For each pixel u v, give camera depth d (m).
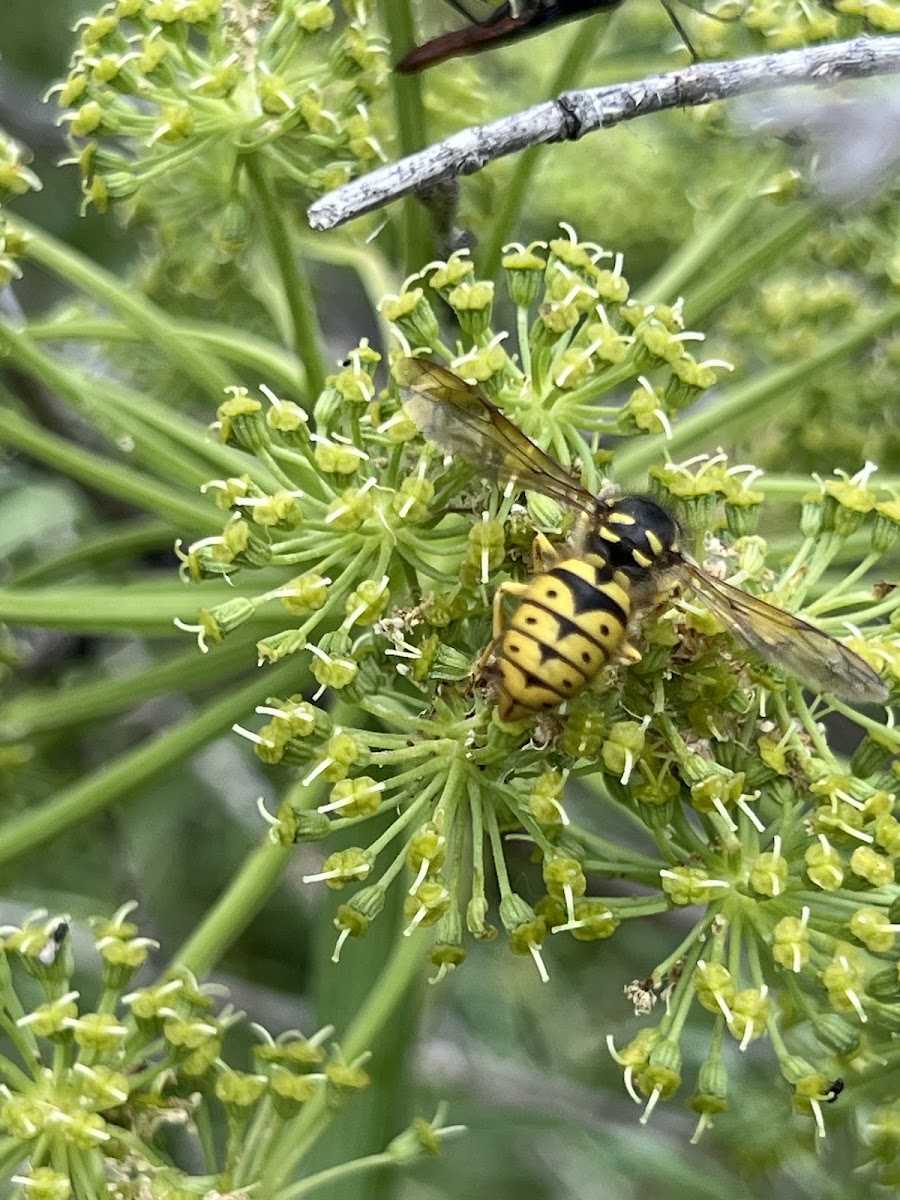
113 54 0.14
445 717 0.12
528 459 0.13
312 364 0.14
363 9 0.14
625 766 0.12
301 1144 0.13
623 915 0.12
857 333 0.15
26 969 0.13
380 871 0.14
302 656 0.14
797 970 0.12
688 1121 0.19
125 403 0.15
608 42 0.17
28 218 0.21
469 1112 0.18
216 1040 0.13
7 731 0.16
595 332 0.13
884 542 0.13
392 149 0.16
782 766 0.12
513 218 0.15
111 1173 0.13
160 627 0.14
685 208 0.17
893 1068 0.14
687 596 0.13
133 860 0.19
